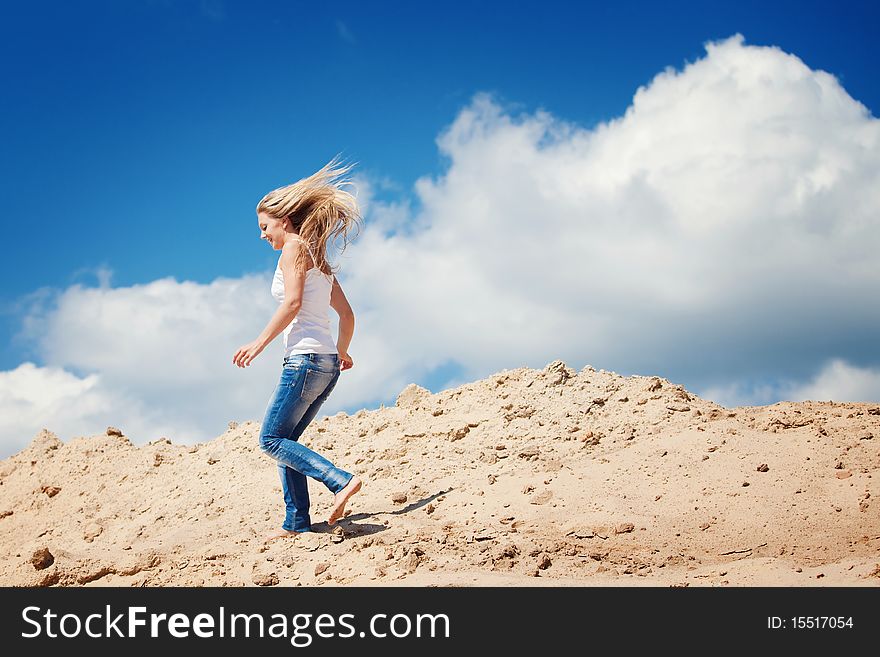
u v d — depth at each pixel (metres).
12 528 7.55
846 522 5.33
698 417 7.18
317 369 5.70
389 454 7.38
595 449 6.79
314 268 5.73
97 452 8.74
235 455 7.86
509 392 8.23
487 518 5.93
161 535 6.52
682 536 5.43
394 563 5.25
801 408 7.48
